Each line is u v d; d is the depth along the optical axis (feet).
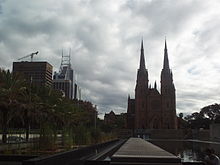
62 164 59.52
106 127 410.31
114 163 54.03
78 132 141.08
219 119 535.19
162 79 571.69
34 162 45.19
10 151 95.20
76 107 261.44
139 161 54.19
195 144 293.02
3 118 138.62
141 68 589.32
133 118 625.82
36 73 357.82
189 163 79.05
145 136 512.22
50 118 185.68
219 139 321.11
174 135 508.12
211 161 45.44
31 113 157.38
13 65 366.43
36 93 179.52
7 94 133.69
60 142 134.82
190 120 644.69
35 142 103.86
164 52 583.58
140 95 578.25
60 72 546.67
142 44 602.03
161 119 563.89
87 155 97.25
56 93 204.03
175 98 566.36
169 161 53.52
